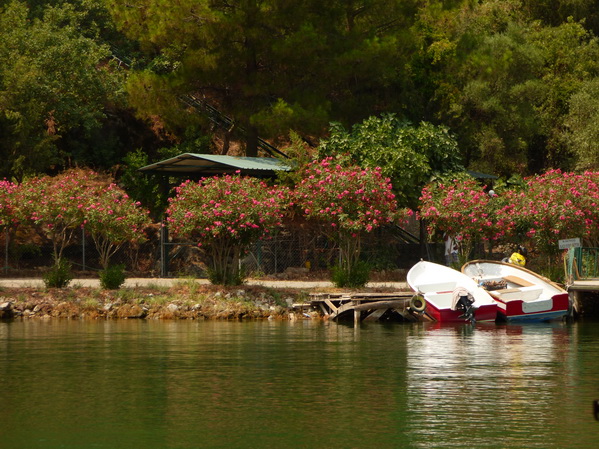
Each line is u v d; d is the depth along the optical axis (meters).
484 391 17.50
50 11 57.03
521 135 61.22
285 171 42.97
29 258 48.56
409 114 54.78
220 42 48.81
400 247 46.53
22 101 51.31
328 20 50.03
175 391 17.59
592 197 38.12
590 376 19.41
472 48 59.34
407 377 19.23
